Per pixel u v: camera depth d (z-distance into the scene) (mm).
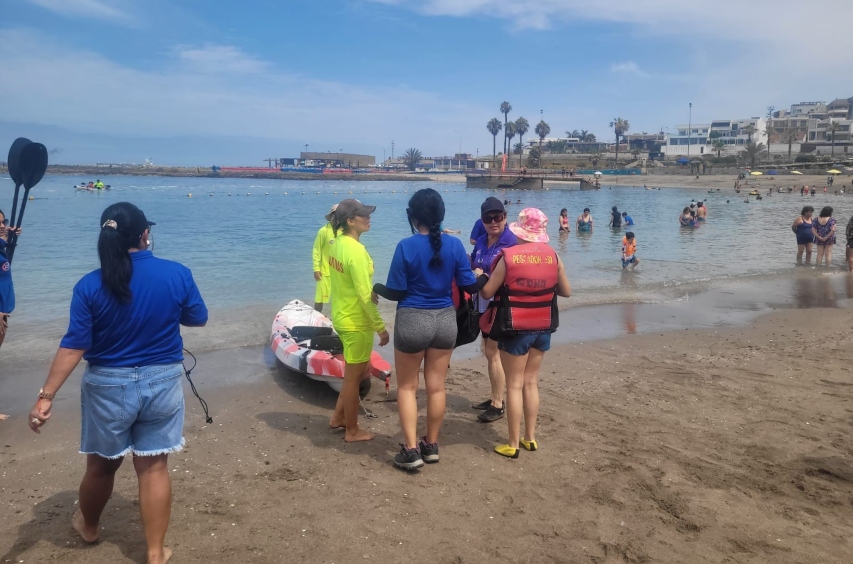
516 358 4559
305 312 8180
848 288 12281
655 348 7855
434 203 4234
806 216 15273
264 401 5863
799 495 4047
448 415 5629
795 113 181625
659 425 5293
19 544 3387
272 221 26828
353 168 178250
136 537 3492
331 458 4613
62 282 11977
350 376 4793
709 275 13820
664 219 30359
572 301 10828
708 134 144875
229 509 3787
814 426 5246
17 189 5078
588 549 3412
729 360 7277
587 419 5438
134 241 2975
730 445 4863
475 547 3416
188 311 3127
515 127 147875
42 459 4520
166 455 3158
